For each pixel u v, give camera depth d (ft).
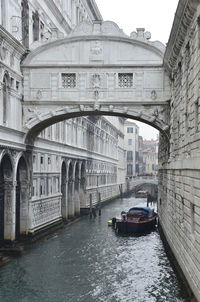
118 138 241.96
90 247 83.30
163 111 75.15
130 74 75.61
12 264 68.28
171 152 71.61
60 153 105.60
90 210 129.29
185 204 53.01
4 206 73.87
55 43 75.66
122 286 58.29
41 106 76.33
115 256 75.97
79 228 107.65
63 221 112.27
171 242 69.92
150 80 75.05
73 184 120.78
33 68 76.18
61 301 52.54
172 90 71.15
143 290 56.59
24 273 63.62
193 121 47.19
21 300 52.70
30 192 81.82
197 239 43.98
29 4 81.66
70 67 75.72
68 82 76.23
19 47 72.38
